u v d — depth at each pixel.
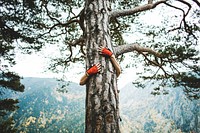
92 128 1.87
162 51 5.46
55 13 6.10
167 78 6.91
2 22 5.01
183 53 5.59
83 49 6.45
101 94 2.01
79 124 158.38
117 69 2.30
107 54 2.23
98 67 2.15
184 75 6.53
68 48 7.25
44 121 174.50
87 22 2.60
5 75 10.82
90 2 2.73
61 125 163.38
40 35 5.94
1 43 6.68
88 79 2.18
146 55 6.11
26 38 5.63
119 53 3.05
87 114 2.00
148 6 3.70
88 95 2.08
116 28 6.05
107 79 2.10
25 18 5.12
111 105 1.97
